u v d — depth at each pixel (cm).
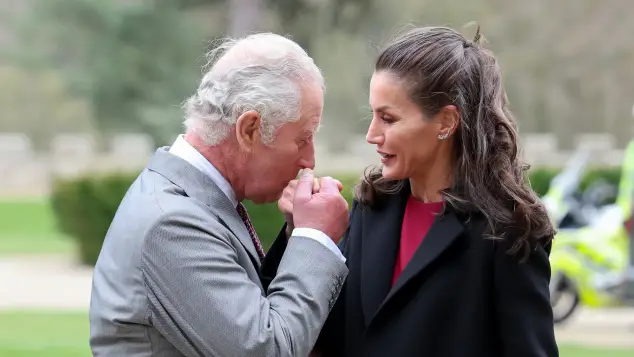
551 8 5162
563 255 1459
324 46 4900
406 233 440
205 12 4500
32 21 5522
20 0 6381
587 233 1468
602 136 5988
